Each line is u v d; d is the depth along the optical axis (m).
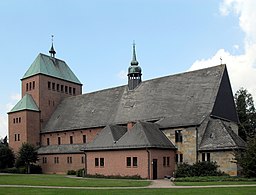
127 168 49.75
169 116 55.47
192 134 50.69
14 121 80.12
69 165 69.25
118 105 66.69
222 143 47.28
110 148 51.78
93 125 67.00
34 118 78.38
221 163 46.94
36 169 73.81
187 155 50.72
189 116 52.91
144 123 52.56
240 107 78.00
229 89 57.12
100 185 35.06
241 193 25.20
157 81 64.12
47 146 76.38
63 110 79.50
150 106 60.22
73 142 71.12
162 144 50.12
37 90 80.00
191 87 57.62
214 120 50.38
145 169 47.66
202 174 45.84
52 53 86.50
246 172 39.94
